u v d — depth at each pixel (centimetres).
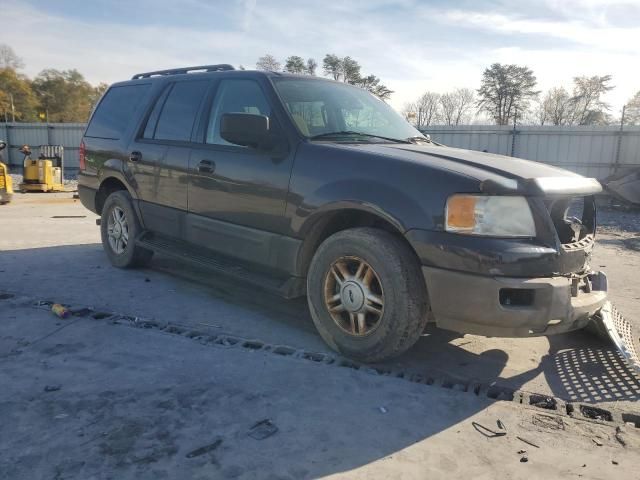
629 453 256
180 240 484
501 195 301
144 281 531
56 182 1579
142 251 557
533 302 296
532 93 5228
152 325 408
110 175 571
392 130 447
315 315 367
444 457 248
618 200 1514
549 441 265
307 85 435
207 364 338
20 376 313
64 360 337
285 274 393
